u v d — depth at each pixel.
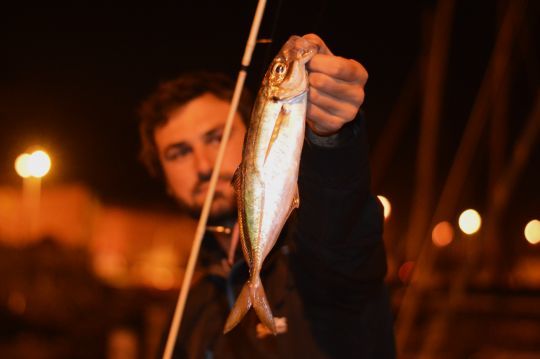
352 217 2.32
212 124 3.18
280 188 1.84
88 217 19.97
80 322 12.88
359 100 1.95
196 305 3.18
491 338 10.27
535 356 9.59
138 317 14.98
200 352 3.04
